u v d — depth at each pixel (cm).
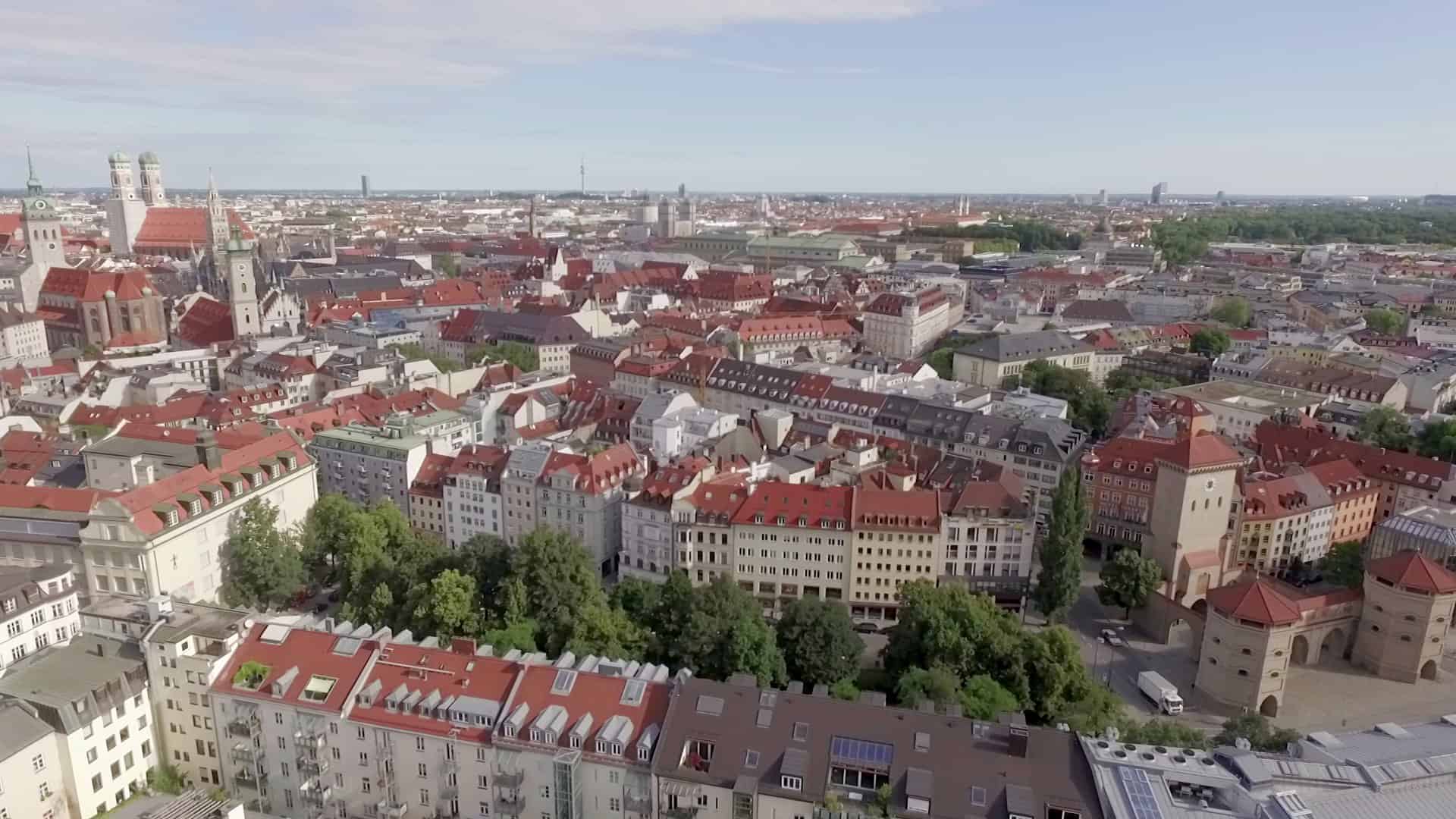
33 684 13638
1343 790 11312
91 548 18938
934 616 17475
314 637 14412
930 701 15512
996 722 12938
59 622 17300
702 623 17000
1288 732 14238
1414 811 11112
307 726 13575
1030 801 11206
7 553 19350
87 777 13450
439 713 13200
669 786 12131
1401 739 12575
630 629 17762
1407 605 19062
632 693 13088
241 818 12000
